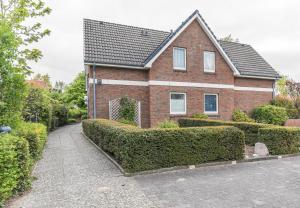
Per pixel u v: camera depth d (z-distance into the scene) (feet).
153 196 15.28
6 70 21.18
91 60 42.75
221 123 36.68
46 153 28.09
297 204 13.89
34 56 38.47
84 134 44.11
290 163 24.21
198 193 15.78
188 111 49.67
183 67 50.03
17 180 15.43
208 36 52.34
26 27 37.60
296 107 62.75
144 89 47.26
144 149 20.44
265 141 27.40
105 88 44.24
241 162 24.52
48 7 38.55
